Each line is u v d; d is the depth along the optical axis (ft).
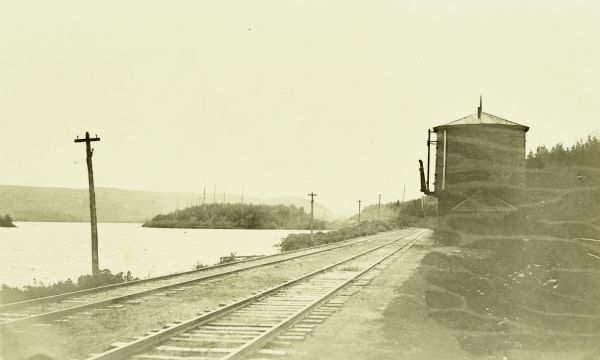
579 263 67.41
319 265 96.53
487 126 126.00
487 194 124.57
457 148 127.95
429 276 62.95
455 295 50.01
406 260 99.50
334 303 49.37
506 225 117.50
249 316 42.75
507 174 124.77
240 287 64.18
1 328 37.19
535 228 110.42
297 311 43.14
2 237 355.36
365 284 63.72
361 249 142.51
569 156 134.51
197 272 85.97
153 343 32.09
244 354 29.25
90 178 77.51
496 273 64.03
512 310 43.04
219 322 39.99
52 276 118.83
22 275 120.67
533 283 55.11
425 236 208.85
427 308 44.62
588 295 47.67
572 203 105.60
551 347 32.09
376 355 30.07
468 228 120.78
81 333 36.65
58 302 52.42
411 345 32.55
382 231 302.45
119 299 52.16
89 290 59.52
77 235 413.80
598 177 114.42
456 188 127.44
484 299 47.73
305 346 32.14
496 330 36.50
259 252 208.13
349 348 31.68
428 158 135.54
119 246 266.98
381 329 37.32
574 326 37.42
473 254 92.22
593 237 92.43
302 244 183.11
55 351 31.32
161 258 182.70
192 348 31.32
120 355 28.66
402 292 54.19
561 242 90.07
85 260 171.73
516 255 81.76
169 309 47.44
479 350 31.30
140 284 69.31
